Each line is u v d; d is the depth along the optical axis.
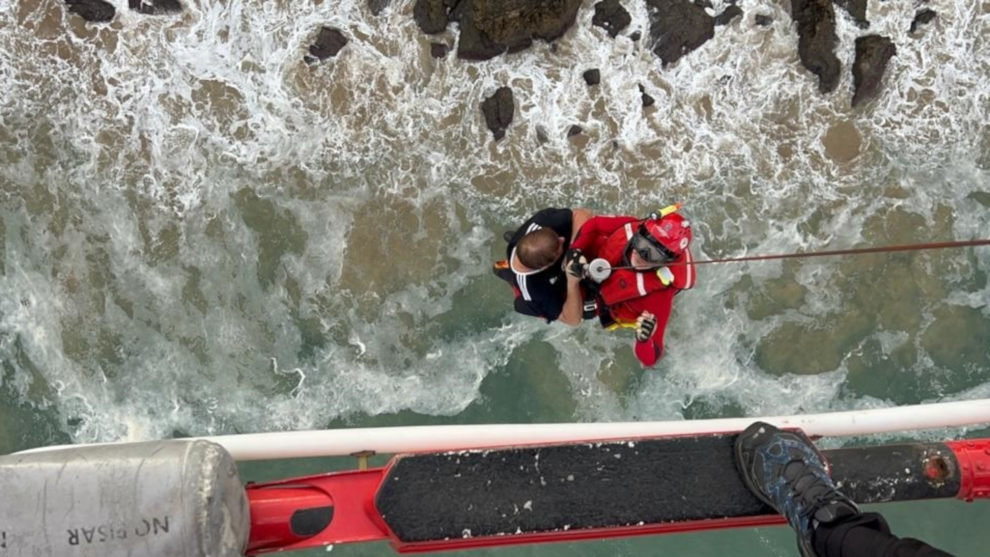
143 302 7.12
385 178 7.21
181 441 2.86
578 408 6.96
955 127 7.21
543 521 3.20
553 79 7.22
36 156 7.22
